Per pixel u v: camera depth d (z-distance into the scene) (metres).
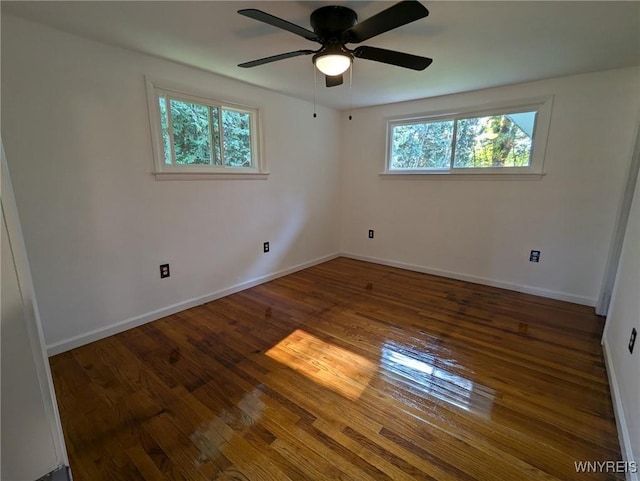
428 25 1.85
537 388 1.80
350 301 3.07
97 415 1.60
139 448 1.41
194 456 1.38
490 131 3.28
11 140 1.83
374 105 3.97
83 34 1.99
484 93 3.20
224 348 2.23
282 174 3.61
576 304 2.99
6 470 0.72
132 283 2.48
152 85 2.38
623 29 1.87
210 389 1.80
